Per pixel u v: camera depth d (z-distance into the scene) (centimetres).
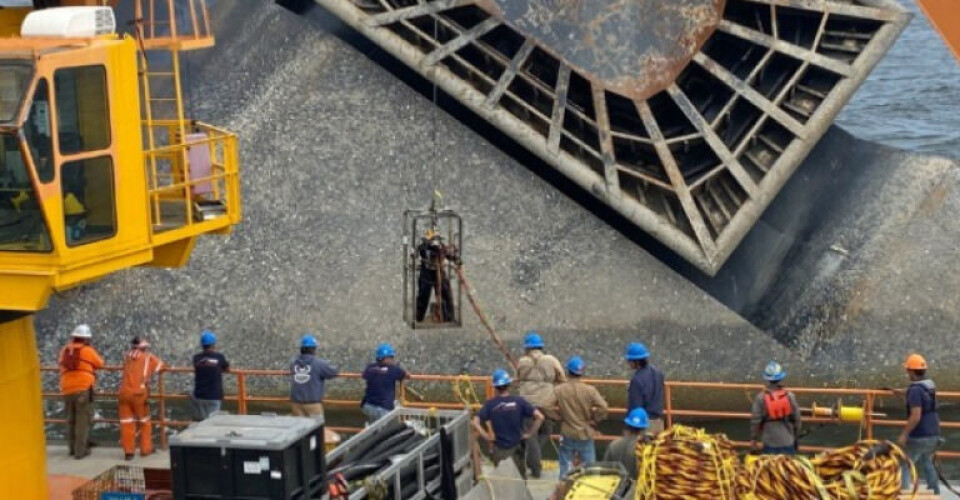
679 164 2944
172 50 1527
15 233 1197
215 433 1208
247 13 2967
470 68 2841
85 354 1831
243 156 2903
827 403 2848
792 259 2923
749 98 2825
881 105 3903
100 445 1933
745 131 2895
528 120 2898
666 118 2936
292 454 1196
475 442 1592
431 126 2900
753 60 2881
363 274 2855
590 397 1616
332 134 2909
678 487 1212
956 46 1565
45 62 1163
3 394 1358
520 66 2831
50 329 2848
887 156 2983
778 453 1548
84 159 1216
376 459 1394
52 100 1174
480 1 2833
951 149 3438
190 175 1475
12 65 1162
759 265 2912
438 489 1462
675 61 2820
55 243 1188
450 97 2886
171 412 2775
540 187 2894
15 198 1182
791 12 2838
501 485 1480
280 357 2848
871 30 2822
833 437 2589
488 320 2845
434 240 2072
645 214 2831
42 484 1432
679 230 2845
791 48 2812
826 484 1199
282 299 2858
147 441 1858
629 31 2809
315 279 2859
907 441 1594
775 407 1538
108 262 1256
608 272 2870
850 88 2817
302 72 2931
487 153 2892
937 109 3812
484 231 2878
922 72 4241
